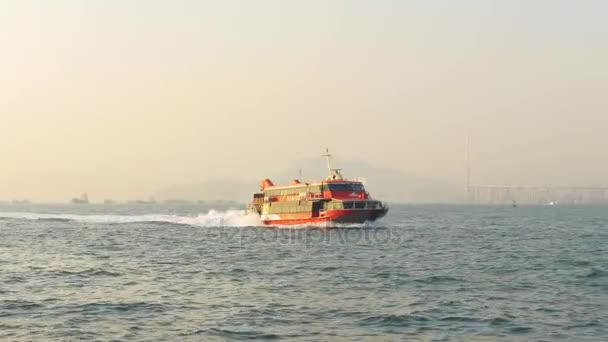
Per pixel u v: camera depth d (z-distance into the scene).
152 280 55.47
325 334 36.09
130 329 37.00
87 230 125.62
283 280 55.75
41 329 37.03
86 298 46.22
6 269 62.91
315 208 112.62
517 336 35.91
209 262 69.69
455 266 66.00
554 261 70.56
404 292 49.25
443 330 37.12
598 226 156.50
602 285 52.66
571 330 37.06
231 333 36.12
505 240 103.75
